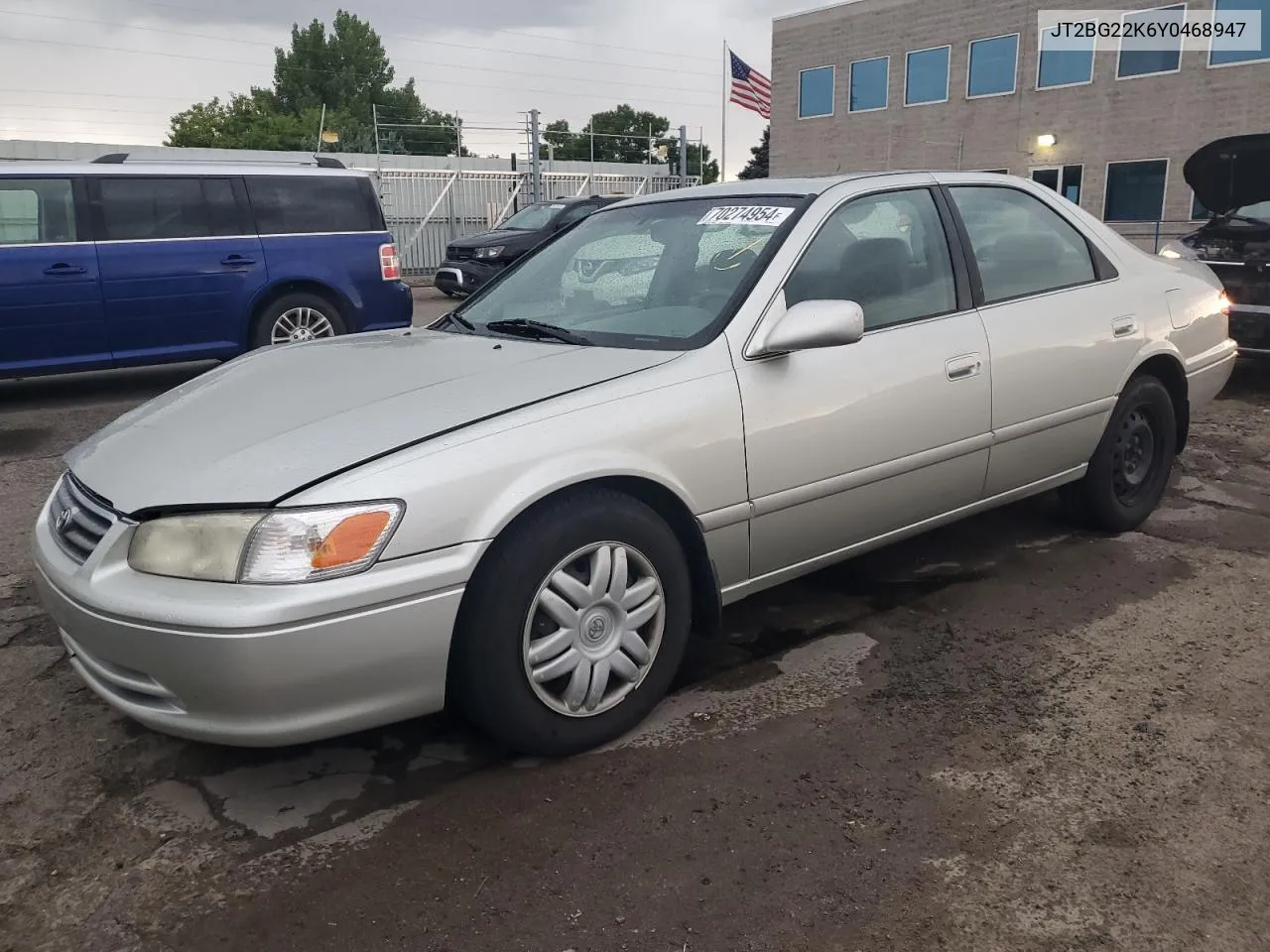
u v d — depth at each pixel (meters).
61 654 3.40
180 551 2.28
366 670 2.31
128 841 2.40
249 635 2.18
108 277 7.69
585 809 2.49
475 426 2.49
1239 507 4.78
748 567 3.04
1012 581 3.89
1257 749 2.69
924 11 27.03
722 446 2.85
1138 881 2.19
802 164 30.97
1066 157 25.09
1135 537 4.36
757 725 2.87
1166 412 4.36
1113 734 2.77
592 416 2.63
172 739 2.86
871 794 2.52
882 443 3.24
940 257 3.58
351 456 2.37
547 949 2.03
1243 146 7.27
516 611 2.49
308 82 72.25
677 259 3.37
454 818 2.46
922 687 3.07
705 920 2.10
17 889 2.24
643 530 2.71
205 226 8.12
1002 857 2.28
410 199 23.12
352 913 2.14
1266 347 7.18
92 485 2.56
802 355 3.06
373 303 8.92
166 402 3.04
